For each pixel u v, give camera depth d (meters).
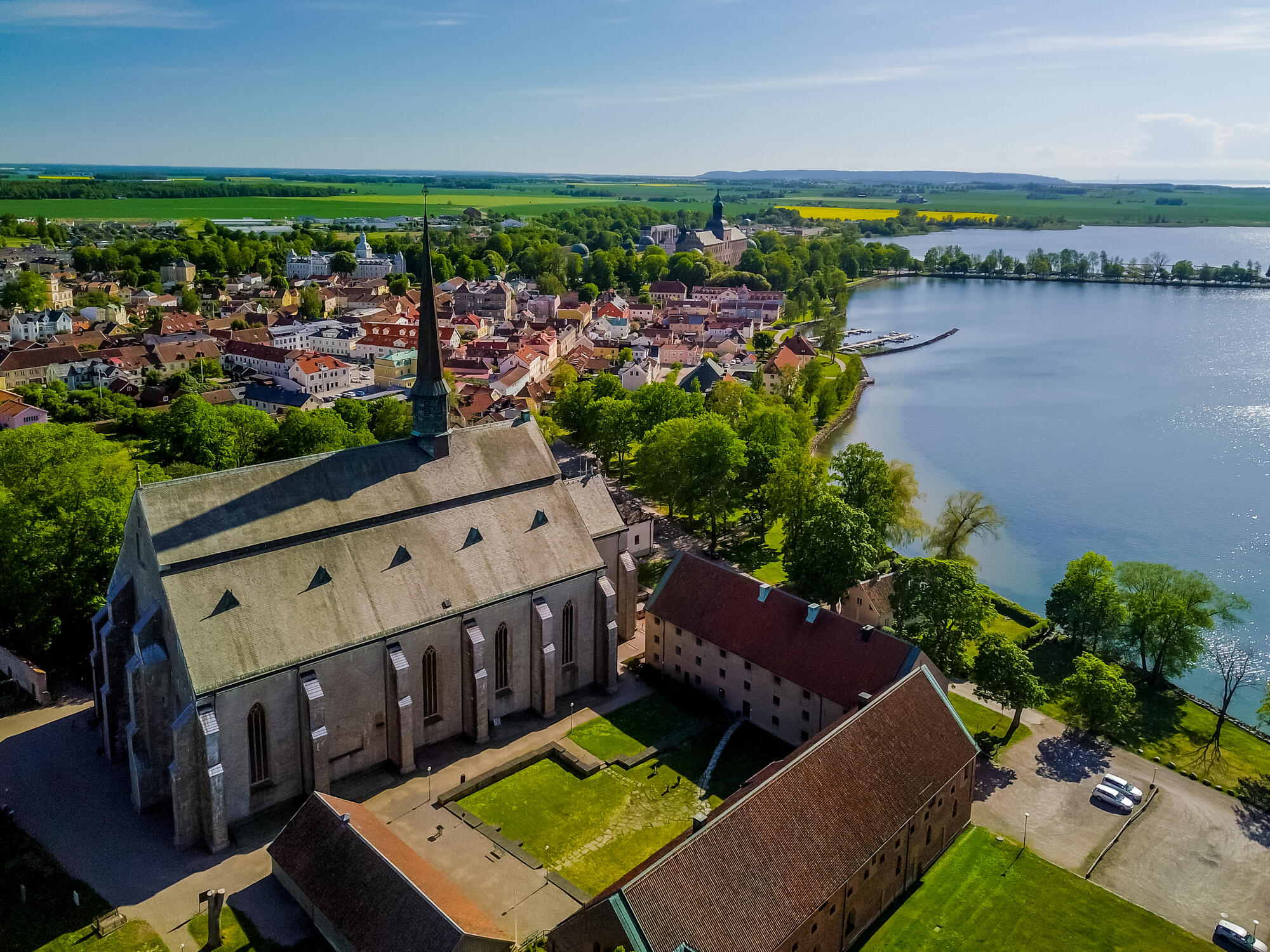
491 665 84.56
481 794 76.12
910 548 144.75
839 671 80.81
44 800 73.25
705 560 96.06
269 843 68.94
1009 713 91.06
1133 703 95.12
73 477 97.56
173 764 66.12
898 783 64.69
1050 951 60.75
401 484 83.19
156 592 70.25
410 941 54.50
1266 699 91.44
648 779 78.69
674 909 49.75
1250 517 160.62
